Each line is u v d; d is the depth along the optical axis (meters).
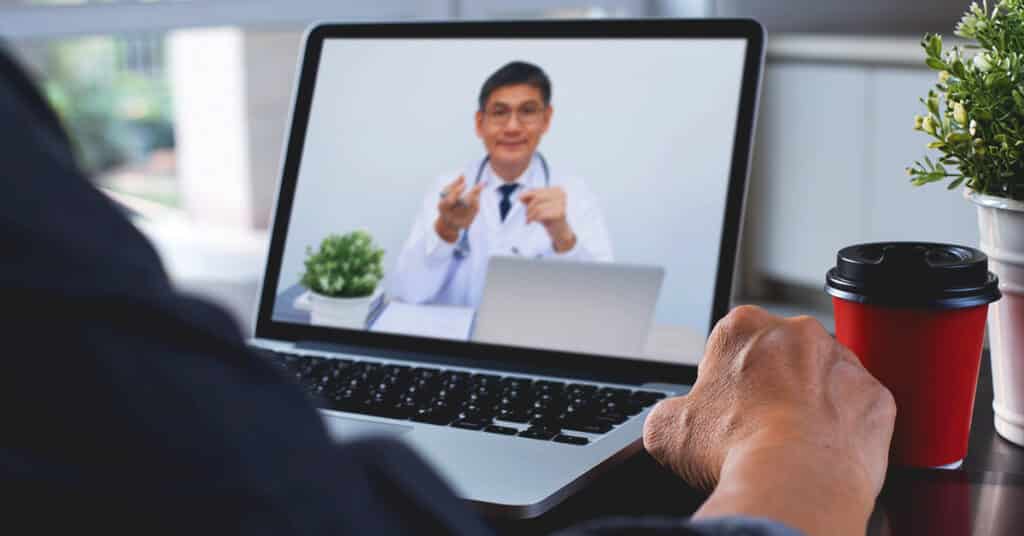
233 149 2.44
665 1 3.05
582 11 2.92
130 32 2.29
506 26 1.03
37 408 0.27
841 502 0.51
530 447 0.74
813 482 0.52
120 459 0.27
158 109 2.37
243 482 0.28
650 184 0.96
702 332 0.92
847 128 2.85
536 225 0.99
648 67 0.98
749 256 3.15
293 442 0.29
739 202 0.93
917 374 0.67
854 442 0.58
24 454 0.27
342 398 0.85
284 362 0.95
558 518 0.67
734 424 0.59
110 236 0.28
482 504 0.66
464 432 0.77
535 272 0.98
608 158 0.98
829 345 0.63
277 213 1.07
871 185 2.81
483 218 1.00
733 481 0.52
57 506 0.27
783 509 0.49
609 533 0.41
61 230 0.27
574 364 0.94
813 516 0.49
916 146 2.69
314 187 1.06
